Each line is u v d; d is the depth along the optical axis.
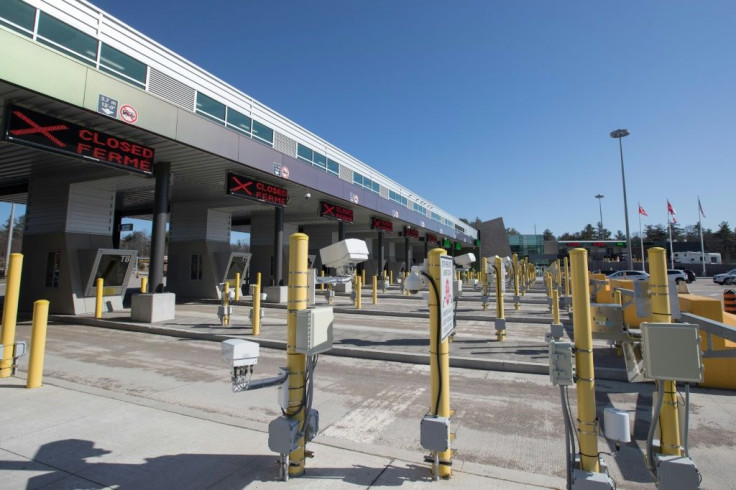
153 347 9.76
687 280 42.72
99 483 3.35
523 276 31.33
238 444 4.14
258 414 5.26
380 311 16.69
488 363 7.91
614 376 7.13
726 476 3.78
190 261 23.05
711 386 6.55
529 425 5.00
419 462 3.78
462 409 5.60
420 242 51.47
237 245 71.81
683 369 2.65
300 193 20.36
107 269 15.33
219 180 17.22
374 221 29.84
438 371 3.42
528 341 10.11
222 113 14.20
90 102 9.62
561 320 14.08
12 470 3.56
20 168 14.23
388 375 7.36
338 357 8.87
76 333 11.70
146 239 82.19
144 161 12.21
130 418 4.87
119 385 6.52
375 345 9.44
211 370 7.54
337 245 8.31
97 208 15.70
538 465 3.92
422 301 22.27
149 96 11.09
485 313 15.88
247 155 14.72
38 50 8.68
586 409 2.87
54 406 5.25
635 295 6.66
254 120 15.80
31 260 15.33
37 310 6.13
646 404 5.80
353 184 23.39
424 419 3.32
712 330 4.01
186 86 12.73
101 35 10.36
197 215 23.08
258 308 11.04
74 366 7.76
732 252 97.00
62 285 14.55
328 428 4.82
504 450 4.27
